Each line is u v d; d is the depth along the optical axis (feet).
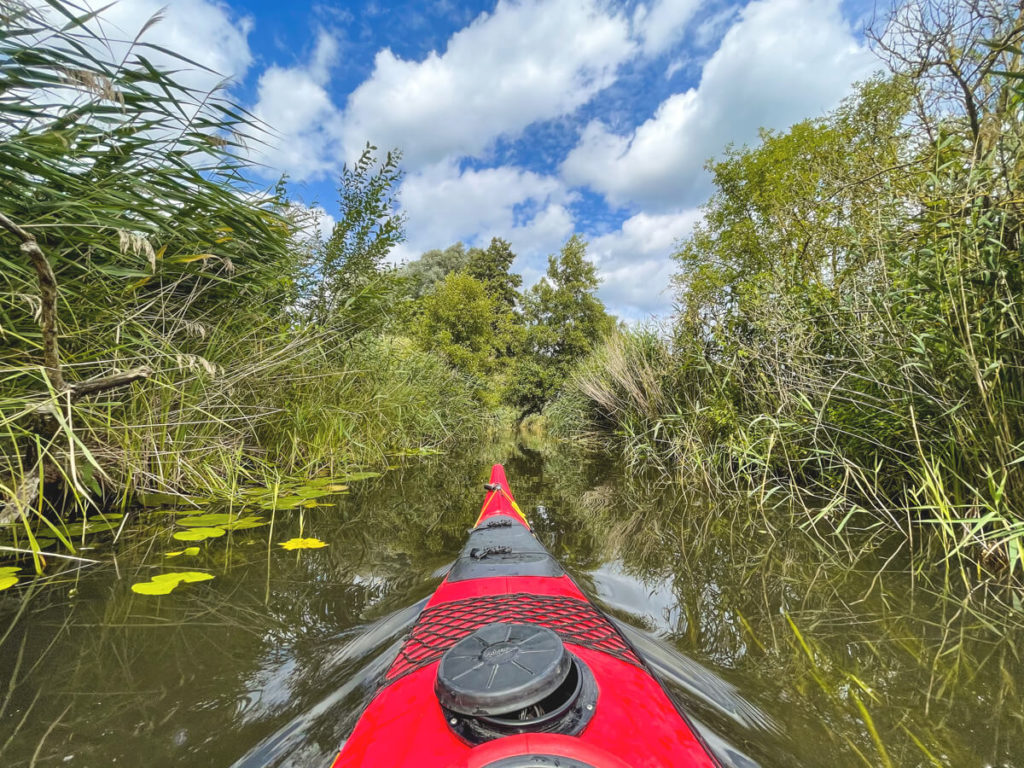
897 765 3.75
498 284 90.02
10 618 6.08
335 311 17.79
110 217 8.95
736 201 32.68
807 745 3.96
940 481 8.18
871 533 9.71
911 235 9.54
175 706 4.36
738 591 7.40
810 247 14.42
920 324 9.48
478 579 5.45
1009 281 7.80
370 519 11.57
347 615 6.34
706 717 4.03
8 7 6.73
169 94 9.20
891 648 5.57
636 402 24.06
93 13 7.25
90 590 6.91
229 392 12.39
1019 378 7.63
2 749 3.85
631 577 8.15
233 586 7.22
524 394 67.41
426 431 27.61
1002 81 8.13
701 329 19.07
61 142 7.69
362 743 2.86
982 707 4.49
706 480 14.96
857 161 12.14
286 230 13.93
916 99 9.78
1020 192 7.54
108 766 3.68
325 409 17.17
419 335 46.98
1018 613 6.26
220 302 12.85
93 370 9.79
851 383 11.48
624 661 3.64
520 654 2.89
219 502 11.67
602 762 2.22
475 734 2.62
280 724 4.05
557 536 10.89
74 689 4.64
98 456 9.73
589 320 79.20
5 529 8.57
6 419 7.18
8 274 8.01
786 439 12.84
